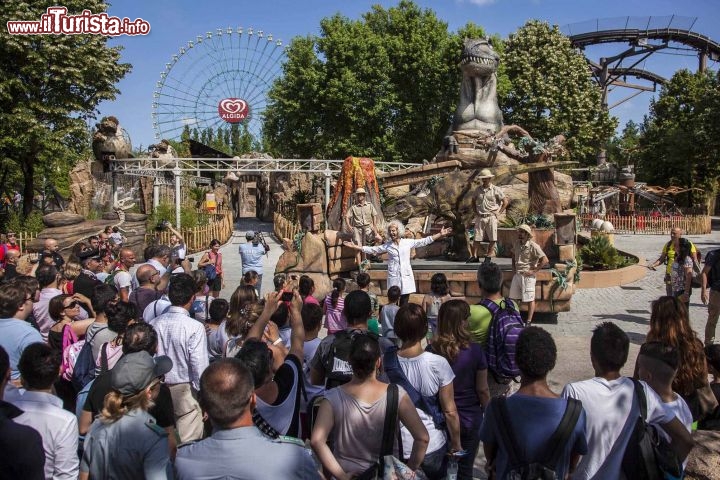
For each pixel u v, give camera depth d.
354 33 37.00
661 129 53.50
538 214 15.51
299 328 4.44
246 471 2.64
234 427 2.76
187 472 2.67
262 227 43.94
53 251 11.52
